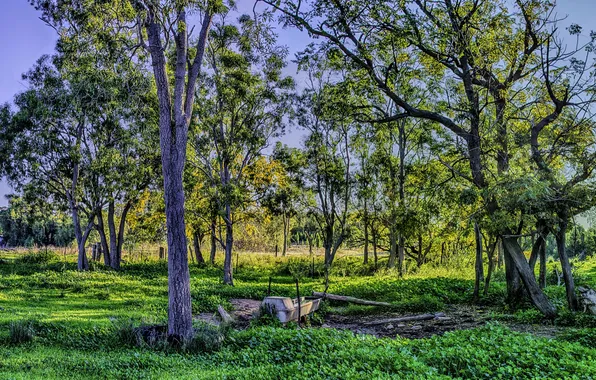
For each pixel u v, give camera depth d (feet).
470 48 68.80
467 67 69.82
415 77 83.56
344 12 64.39
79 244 120.16
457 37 65.62
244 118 111.86
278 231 213.66
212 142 112.16
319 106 112.47
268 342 39.50
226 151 108.27
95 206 121.90
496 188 56.49
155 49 47.47
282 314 55.26
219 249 220.64
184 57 48.39
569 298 56.08
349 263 152.66
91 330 47.96
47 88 111.86
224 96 106.42
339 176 118.01
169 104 47.14
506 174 56.65
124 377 31.22
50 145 115.96
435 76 83.82
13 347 41.39
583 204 54.90
